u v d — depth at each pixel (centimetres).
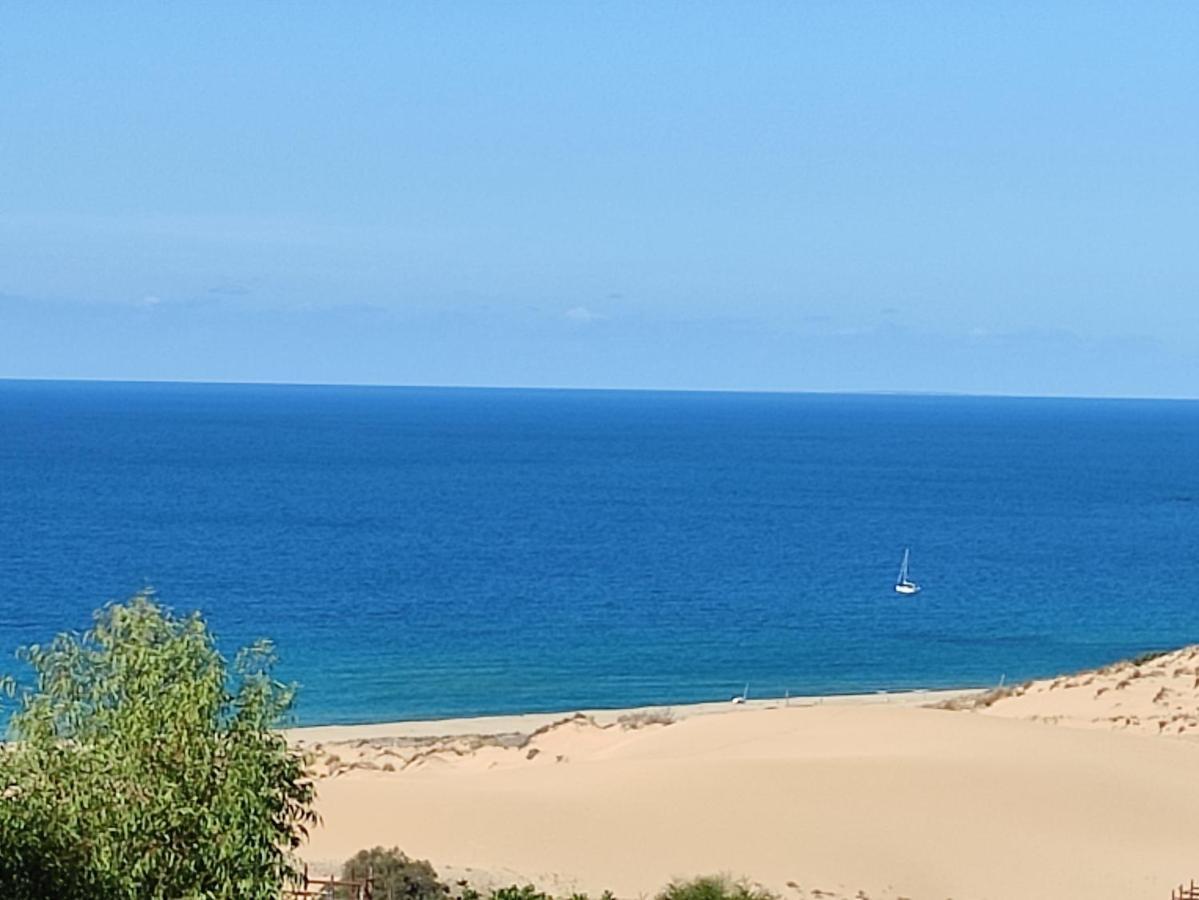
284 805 2105
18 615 9906
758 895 3584
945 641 9962
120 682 2052
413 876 3566
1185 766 5097
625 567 13412
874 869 3984
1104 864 4094
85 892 1925
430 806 4450
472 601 11238
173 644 2081
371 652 9112
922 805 4500
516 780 4944
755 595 11888
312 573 12462
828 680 8594
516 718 7350
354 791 4644
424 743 6456
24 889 1895
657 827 4288
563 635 9888
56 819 1948
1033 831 4319
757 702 7850
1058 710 6906
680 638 9862
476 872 3816
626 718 6969
